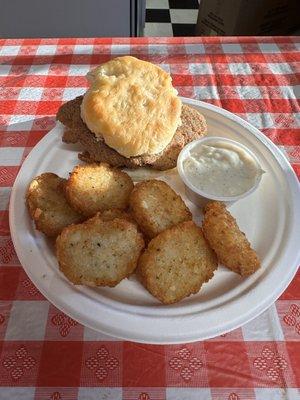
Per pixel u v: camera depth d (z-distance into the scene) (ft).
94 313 0.63
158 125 0.84
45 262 0.69
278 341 0.63
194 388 0.59
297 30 2.19
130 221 0.74
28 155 0.88
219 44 1.26
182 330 0.61
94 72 0.92
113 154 0.87
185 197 0.85
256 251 0.75
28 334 0.64
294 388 0.59
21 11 1.65
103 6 1.66
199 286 0.67
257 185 0.81
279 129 1.01
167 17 2.39
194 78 1.14
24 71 1.14
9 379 0.59
